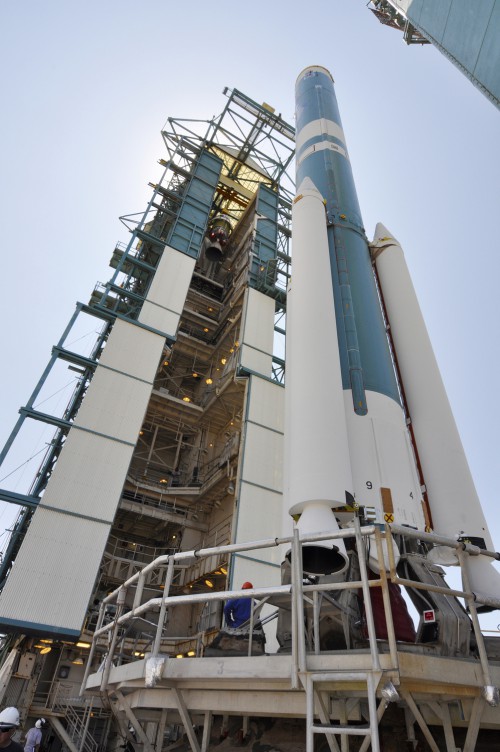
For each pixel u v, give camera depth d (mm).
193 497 29859
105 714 19891
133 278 35031
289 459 9188
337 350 10047
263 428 28953
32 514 22469
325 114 18531
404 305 12531
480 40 11977
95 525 21484
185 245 36375
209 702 5656
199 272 43812
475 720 5094
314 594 5359
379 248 13844
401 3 15297
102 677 6887
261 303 35812
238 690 5551
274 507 26156
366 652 4883
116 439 24250
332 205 14070
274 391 31109
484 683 5051
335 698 5340
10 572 19172
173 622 25688
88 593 19891
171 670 5414
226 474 27797
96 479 22688
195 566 26641
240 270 40500
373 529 5031
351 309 11430
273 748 6578
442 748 6199
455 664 4949
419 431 10492
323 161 15938
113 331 28172
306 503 7988
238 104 45781
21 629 18438
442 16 13336
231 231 46188
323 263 11609
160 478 31500
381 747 6094
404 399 11289
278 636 7199
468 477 9609
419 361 11406
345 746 4973
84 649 21375
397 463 9195
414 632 6355
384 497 8547
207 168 43531
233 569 23297
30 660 19516
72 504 21609
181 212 38562
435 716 6059
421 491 9883
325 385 9164
